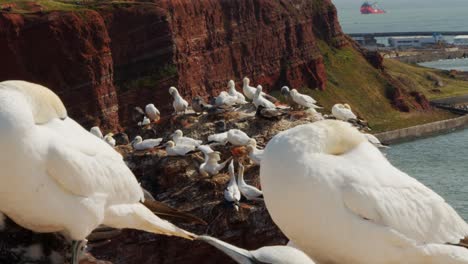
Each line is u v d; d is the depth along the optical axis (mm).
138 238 20344
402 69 130500
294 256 6816
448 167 70875
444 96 120562
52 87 56562
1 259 8977
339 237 8070
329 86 101938
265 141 26766
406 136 95562
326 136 8234
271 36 90188
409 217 8211
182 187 23641
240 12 84312
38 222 8844
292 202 8055
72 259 8961
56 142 8672
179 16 72188
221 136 25000
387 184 8219
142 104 62531
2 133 8281
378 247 8117
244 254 6918
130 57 63000
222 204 22234
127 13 62875
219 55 79875
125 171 9289
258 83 87438
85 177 8805
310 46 97375
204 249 21109
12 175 8414
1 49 55406
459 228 8484
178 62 70250
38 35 56219
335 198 7992
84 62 57406
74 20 57219
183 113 30359
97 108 57938
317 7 110562
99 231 10180
